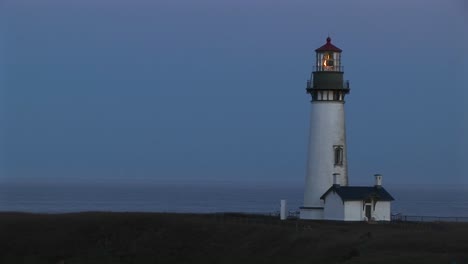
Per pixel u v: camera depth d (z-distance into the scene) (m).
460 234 195.12
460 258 171.50
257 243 199.75
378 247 184.38
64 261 199.25
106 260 199.00
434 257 172.75
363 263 171.88
